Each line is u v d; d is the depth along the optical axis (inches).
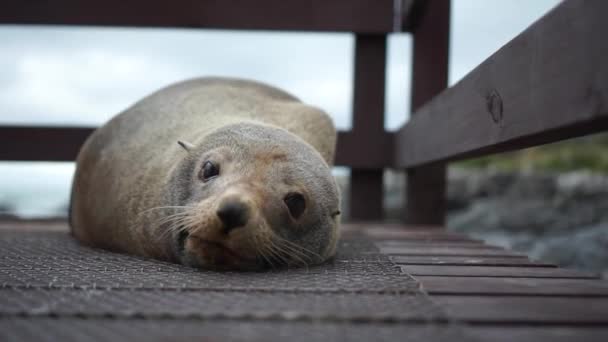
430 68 63.4
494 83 37.6
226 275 30.0
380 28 66.0
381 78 67.4
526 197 120.0
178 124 43.6
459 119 45.2
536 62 31.0
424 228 62.1
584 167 161.8
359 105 67.6
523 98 32.7
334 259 37.4
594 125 26.9
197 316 21.1
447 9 63.3
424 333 19.5
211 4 64.7
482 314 21.8
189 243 31.4
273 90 53.2
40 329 19.4
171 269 31.8
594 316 21.7
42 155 65.6
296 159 35.1
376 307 22.7
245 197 30.8
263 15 65.1
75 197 47.5
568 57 27.3
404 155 62.9
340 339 18.7
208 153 35.7
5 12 63.2
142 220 38.5
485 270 33.1
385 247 44.8
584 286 27.6
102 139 47.3
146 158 41.6
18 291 25.1
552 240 86.9
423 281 28.7
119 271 30.8
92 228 44.3
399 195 124.6
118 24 64.1
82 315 21.1
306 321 20.8
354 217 69.3
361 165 67.7
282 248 33.3
